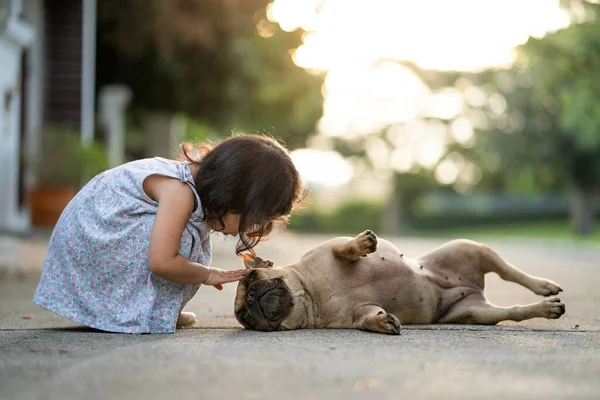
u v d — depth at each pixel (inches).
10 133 474.0
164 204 154.8
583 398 98.1
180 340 145.1
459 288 182.7
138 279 158.6
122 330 156.4
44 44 583.8
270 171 152.3
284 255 528.4
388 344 140.0
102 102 733.3
